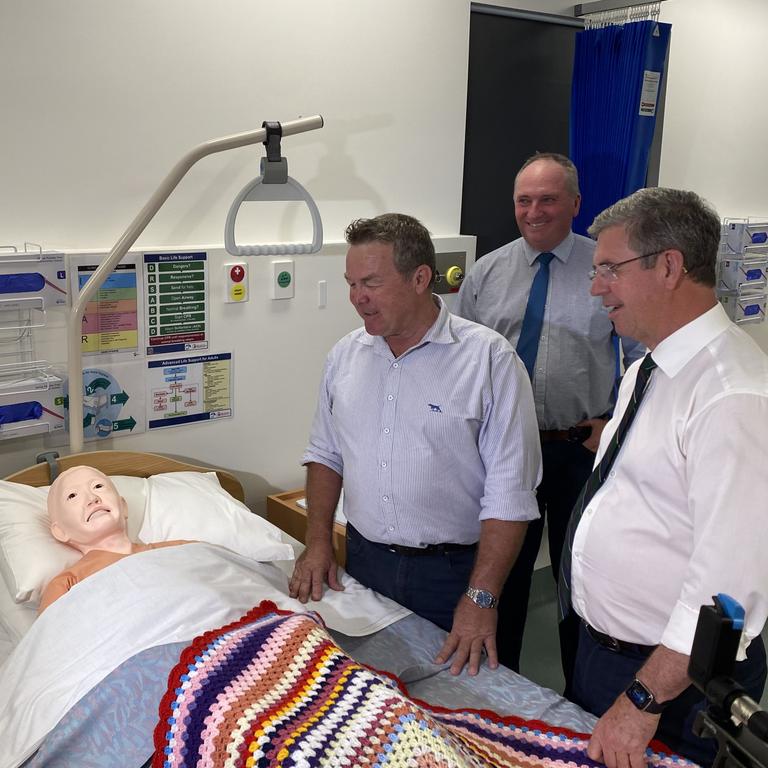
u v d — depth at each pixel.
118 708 1.37
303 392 2.57
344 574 1.96
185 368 2.29
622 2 2.91
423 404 1.74
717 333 1.26
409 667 1.59
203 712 1.29
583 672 1.49
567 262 2.29
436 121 2.71
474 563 1.77
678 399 1.26
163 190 1.89
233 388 2.40
